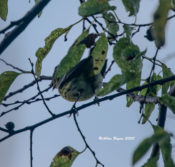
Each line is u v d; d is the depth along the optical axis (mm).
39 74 9453
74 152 9547
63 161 9516
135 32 8688
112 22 8633
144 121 9672
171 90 9297
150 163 7625
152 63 9102
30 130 8906
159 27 5418
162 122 9203
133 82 9180
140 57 8609
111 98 8891
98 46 8750
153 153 7707
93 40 8828
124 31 8609
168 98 8273
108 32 8883
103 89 8148
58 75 8445
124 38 8648
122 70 8477
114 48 8648
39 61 9375
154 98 9492
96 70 9008
